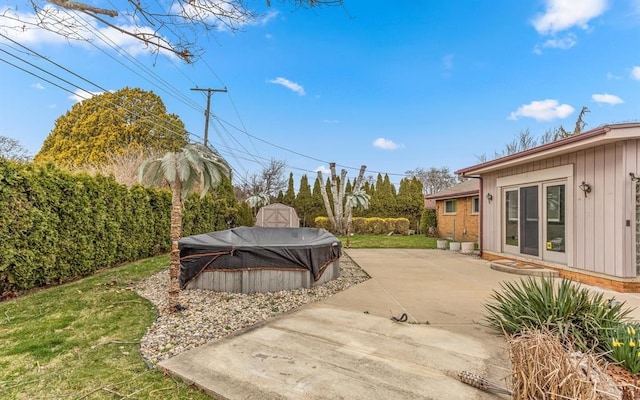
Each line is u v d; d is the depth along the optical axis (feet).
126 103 57.82
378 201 73.26
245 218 51.49
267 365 8.70
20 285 16.80
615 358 8.16
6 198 16.05
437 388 7.54
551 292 10.57
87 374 8.31
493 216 29.17
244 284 16.94
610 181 17.92
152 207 30.37
